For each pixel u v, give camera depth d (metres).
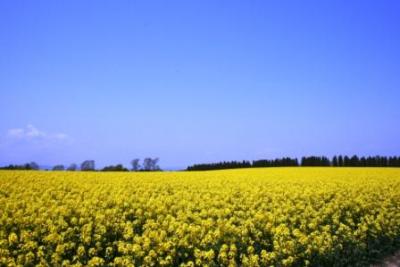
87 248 14.83
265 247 15.55
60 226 16.12
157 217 18.19
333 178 36.81
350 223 18.81
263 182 32.34
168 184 29.39
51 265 13.08
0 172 33.06
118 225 16.75
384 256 16.34
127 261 12.70
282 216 18.20
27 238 14.39
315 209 21.84
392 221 19.34
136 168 79.62
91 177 32.12
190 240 14.96
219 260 13.70
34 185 25.34
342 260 14.67
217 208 21.05
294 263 14.16
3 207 18.55
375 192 26.64
